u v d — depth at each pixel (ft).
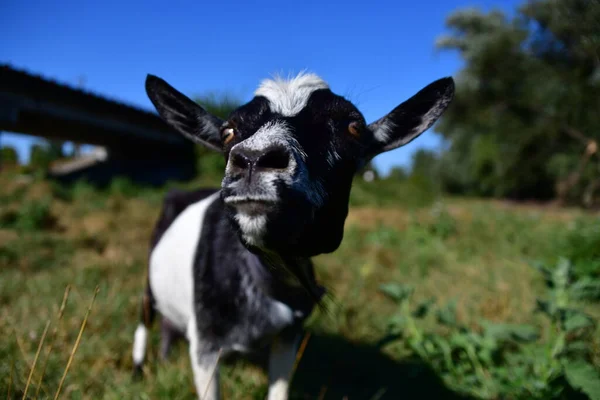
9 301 3.42
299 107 1.69
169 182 14.29
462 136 21.62
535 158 18.26
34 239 5.17
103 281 3.86
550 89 16.29
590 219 9.16
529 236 6.86
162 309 2.75
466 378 2.57
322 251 1.68
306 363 3.11
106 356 2.73
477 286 4.47
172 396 2.42
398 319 2.97
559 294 2.79
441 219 7.67
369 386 2.86
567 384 2.20
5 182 10.61
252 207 1.32
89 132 15.16
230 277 2.05
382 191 14.87
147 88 2.10
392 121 2.03
